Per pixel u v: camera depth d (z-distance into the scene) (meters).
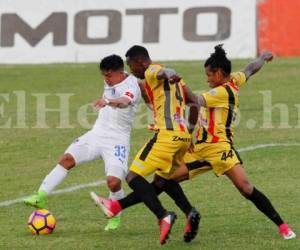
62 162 33.81
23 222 35.06
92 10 84.19
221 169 30.86
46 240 31.75
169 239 31.42
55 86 73.12
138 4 83.25
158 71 30.14
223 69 30.80
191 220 29.92
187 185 41.50
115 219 33.44
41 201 33.44
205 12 82.12
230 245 30.28
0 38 85.56
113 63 32.34
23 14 85.25
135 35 83.25
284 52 82.94
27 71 80.88
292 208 36.19
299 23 82.38
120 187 33.50
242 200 38.00
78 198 39.75
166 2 82.88
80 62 84.38
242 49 81.88
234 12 81.94
